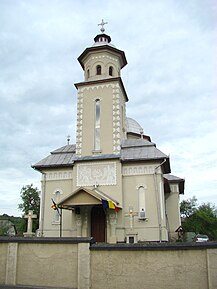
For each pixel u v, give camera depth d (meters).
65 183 28.19
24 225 43.91
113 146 27.98
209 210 55.38
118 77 29.98
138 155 27.23
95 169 27.30
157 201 25.59
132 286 10.81
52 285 11.76
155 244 11.02
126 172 26.98
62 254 12.00
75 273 11.59
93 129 29.02
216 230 46.91
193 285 10.27
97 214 26.72
